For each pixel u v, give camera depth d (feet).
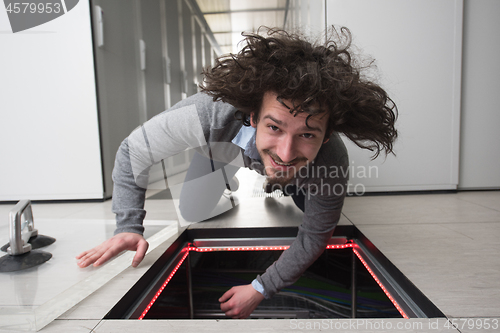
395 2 6.22
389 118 2.42
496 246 3.40
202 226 4.37
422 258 3.07
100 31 6.52
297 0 7.54
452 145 6.56
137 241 2.95
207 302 4.77
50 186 6.73
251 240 4.21
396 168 6.64
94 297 2.38
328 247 4.26
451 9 6.21
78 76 6.42
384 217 4.74
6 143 6.59
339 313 4.54
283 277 2.94
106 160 6.87
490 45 6.40
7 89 6.45
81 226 4.33
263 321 1.95
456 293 2.34
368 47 6.34
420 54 6.34
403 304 2.56
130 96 7.86
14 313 2.00
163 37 9.58
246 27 11.36
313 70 1.80
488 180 6.75
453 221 4.46
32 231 3.52
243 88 2.02
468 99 6.55
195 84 11.94
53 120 6.56
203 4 11.18
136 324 1.99
